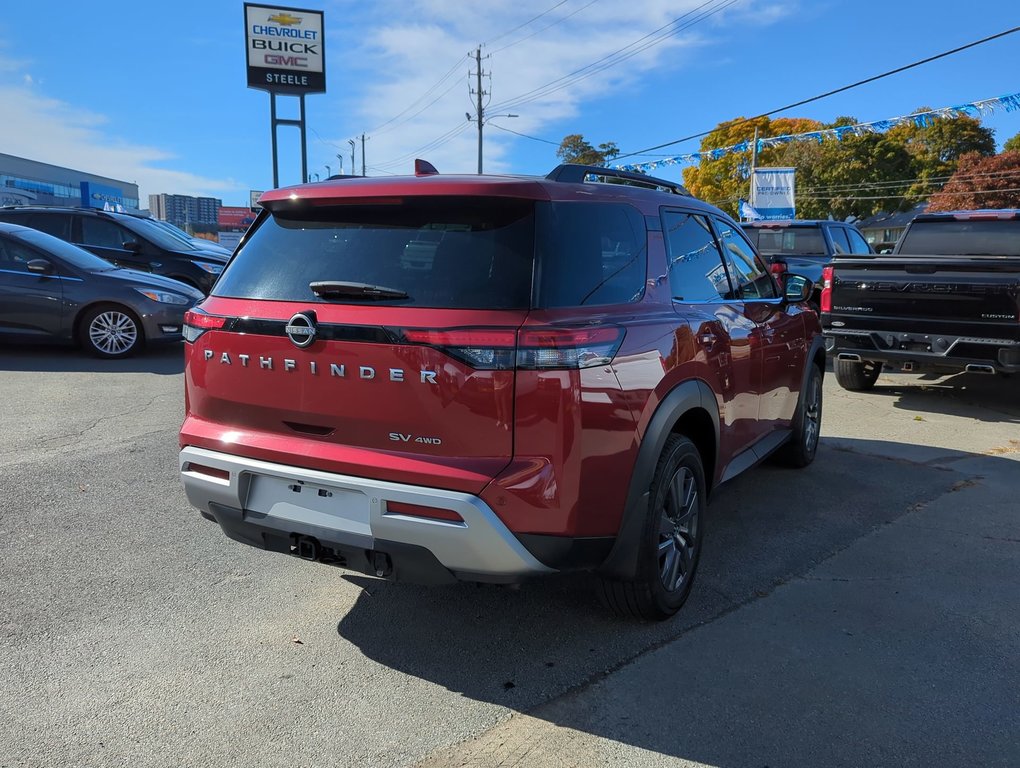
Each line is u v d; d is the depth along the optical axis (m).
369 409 2.64
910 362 7.41
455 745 2.51
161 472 5.12
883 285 7.46
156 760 2.42
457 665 2.98
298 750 2.47
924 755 2.47
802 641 3.18
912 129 53.69
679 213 3.75
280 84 25.27
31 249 9.11
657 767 2.41
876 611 3.44
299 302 2.82
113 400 7.04
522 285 2.59
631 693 2.80
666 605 3.25
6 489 4.75
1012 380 9.08
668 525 3.23
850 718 2.66
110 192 82.31
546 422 2.52
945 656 3.07
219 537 4.15
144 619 3.28
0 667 2.90
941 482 5.30
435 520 2.56
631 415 2.80
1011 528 4.46
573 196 2.89
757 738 2.55
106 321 9.12
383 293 2.66
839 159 50.56
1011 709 2.72
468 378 2.51
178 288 9.70
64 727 2.56
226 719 2.62
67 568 3.73
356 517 2.70
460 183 2.73
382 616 3.36
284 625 3.27
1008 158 49.59
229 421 3.02
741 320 4.05
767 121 51.56
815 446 5.70
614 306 2.90
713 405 3.53
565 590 3.62
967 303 7.02
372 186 2.86
